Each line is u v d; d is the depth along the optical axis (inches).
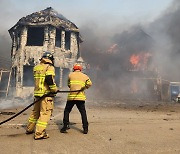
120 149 142.3
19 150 135.3
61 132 188.2
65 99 636.1
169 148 146.0
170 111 409.1
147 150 140.9
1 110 381.4
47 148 141.3
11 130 194.4
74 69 202.1
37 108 177.6
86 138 170.1
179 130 207.8
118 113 350.3
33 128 179.6
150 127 219.3
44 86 174.1
